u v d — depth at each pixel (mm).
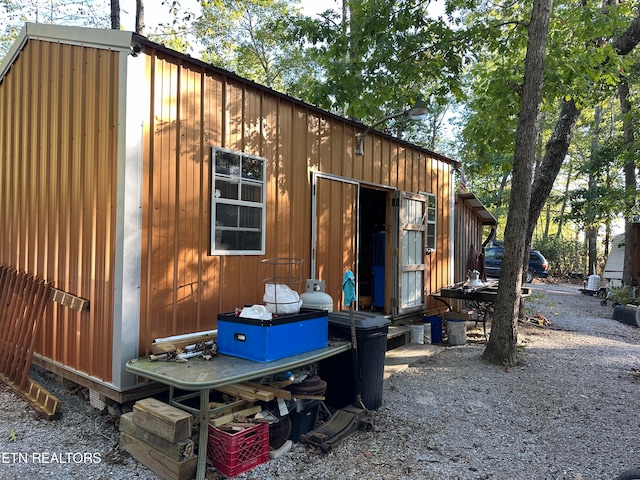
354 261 6457
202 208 4312
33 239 5059
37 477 3090
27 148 5254
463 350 6949
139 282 3758
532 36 6055
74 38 4355
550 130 21594
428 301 8156
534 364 6211
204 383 2984
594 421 4297
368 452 3541
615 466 3422
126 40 3727
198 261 4262
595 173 13922
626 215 13320
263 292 4969
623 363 6406
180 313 4094
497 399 4820
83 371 4141
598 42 8352
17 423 3959
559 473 3305
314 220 5672
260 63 19500
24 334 4777
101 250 3941
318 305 4656
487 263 17719
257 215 4906
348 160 6320
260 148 4945
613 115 19906
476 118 8602
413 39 7113
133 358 3711
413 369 5871
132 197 3709
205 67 4309
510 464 3428
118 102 3799
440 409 4508
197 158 4270
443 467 3346
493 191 23531
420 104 6074
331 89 7688
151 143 3867
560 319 10195
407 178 7664
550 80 7199
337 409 4316
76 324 4258
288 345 3666
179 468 2949
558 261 23391
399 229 7211
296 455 3463
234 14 16953
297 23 7996
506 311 6148
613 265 15227
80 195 4266
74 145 4383
